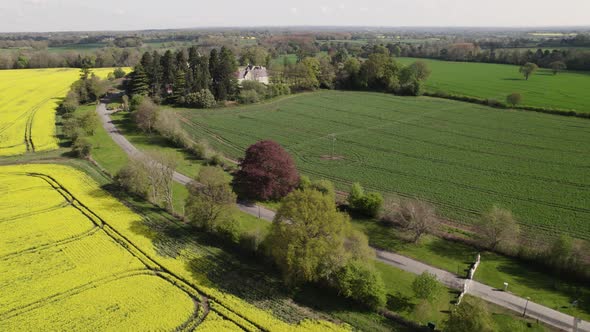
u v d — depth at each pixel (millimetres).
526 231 56188
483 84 162875
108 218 55906
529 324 38125
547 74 185875
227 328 36281
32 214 57062
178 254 48062
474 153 87812
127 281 42719
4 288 41188
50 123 105438
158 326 36188
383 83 162250
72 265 45344
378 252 51281
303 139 98312
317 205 43031
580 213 60781
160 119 96688
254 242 47844
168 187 63062
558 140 95375
